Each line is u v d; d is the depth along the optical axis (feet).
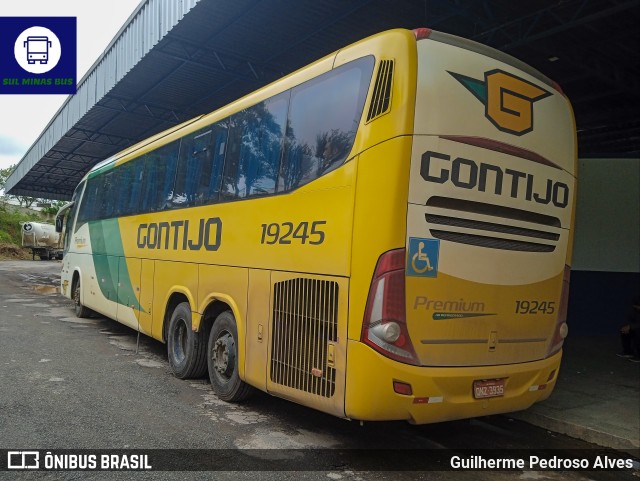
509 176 14.79
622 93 40.68
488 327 14.51
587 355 29.60
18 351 27.09
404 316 13.12
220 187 20.63
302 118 16.56
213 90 49.11
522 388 15.31
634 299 29.63
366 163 13.71
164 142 26.50
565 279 16.57
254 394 20.11
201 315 21.22
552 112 16.20
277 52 39.52
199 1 31.71
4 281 73.10
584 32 32.30
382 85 13.84
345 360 13.64
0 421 16.71
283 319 16.07
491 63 14.90
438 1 29.66
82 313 39.83
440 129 13.64
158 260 25.76
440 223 13.64
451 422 19.16
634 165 34.09
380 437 16.98
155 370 24.54
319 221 15.01
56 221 46.42
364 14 32.24
